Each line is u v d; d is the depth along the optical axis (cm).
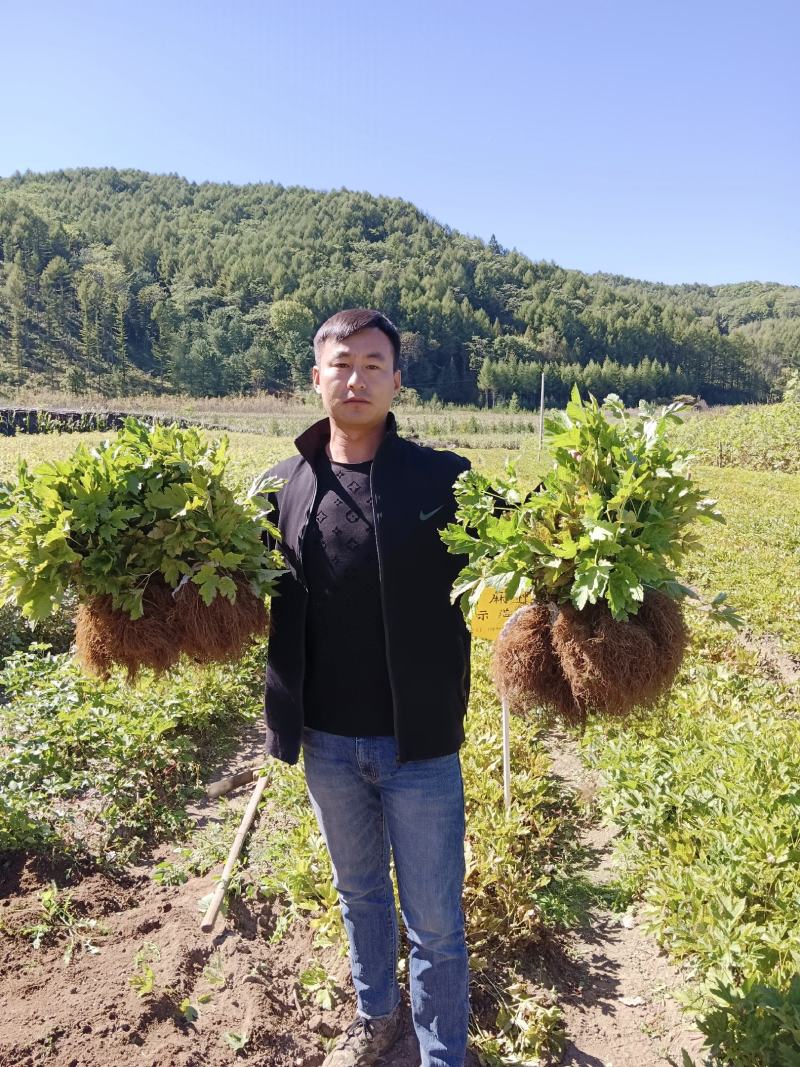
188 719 555
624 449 251
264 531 275
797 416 2658
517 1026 305
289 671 254
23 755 470
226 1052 292
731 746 471
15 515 254
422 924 254
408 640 242
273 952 343
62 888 385
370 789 262
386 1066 286
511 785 453
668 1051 299
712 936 325
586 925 373
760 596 901
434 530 250
